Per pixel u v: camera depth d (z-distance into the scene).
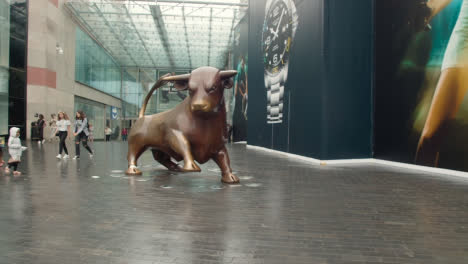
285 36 12.11
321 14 9.48
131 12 21.59
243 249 2.84
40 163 8.77
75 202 4.42
